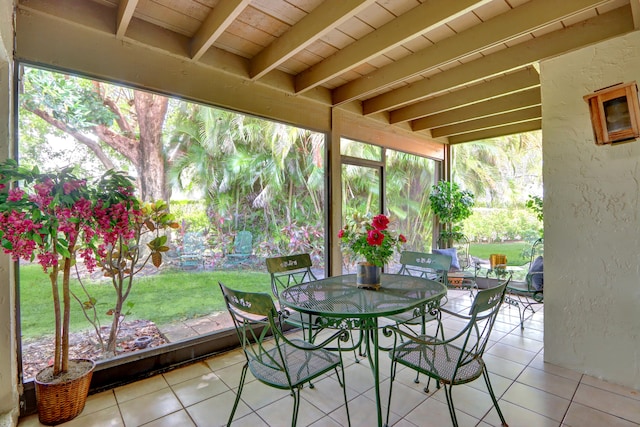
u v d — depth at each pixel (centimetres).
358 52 246
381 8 209
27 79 197
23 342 197
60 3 190
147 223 242
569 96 225
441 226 521
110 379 211
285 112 306
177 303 271
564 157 228
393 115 409
